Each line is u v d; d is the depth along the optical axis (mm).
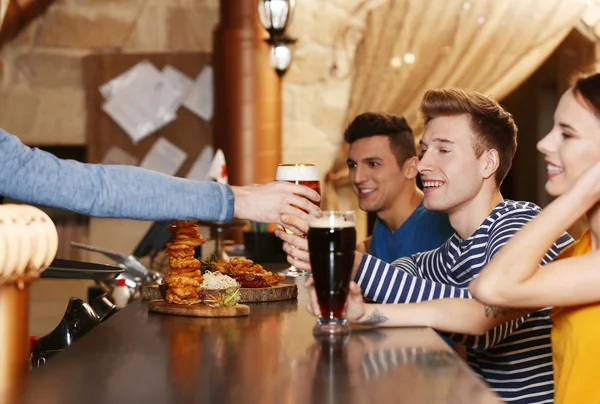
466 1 5910
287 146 6070
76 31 6246
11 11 6043
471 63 5922
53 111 6254
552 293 1350
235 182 5727
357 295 1379
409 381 978
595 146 1417
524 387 1758
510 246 1367
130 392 934
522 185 8602
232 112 5727
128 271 2814
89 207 1350
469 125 1903
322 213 1280
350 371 1036
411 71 5977
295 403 875
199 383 976
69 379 1005
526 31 5875
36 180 1304
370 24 6004
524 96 8445
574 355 1454
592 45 5938
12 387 959
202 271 1968
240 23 5727
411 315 1411
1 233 880
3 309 941
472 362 1819
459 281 1903
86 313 1664
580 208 1358
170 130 6215
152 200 1396
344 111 6070
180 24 6230
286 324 1454
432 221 2658
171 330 1393
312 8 6031
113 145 6234
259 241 3807
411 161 2955
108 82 6227
